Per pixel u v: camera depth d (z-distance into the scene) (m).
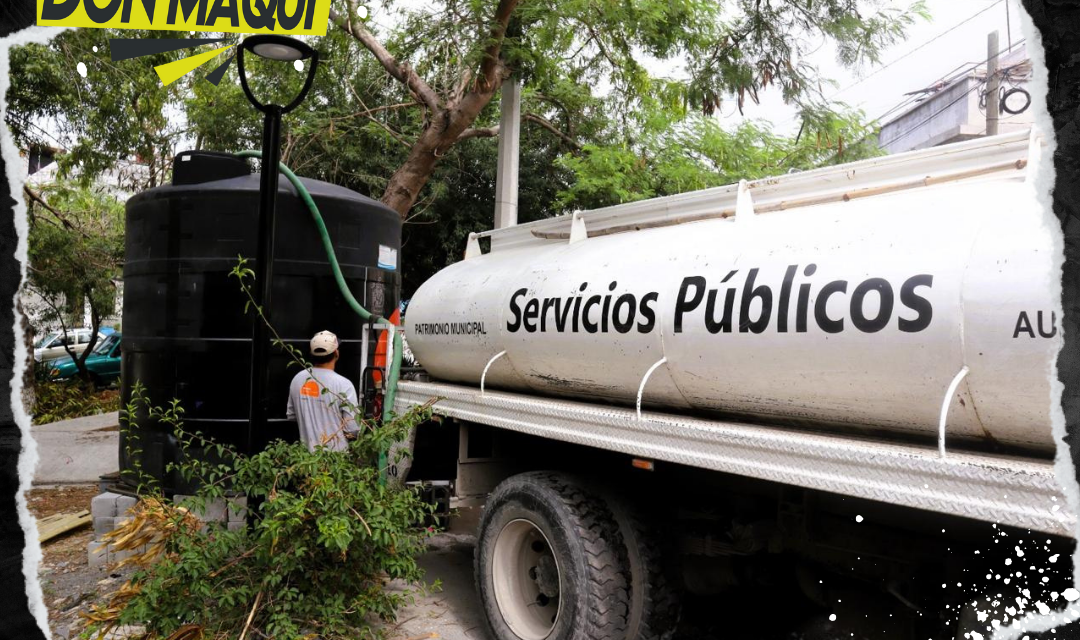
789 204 3.25
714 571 3.66
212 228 5.05
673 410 3.42
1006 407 2.19
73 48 9.55
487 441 4.54
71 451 9.87
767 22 7.99
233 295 5.05
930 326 2.31
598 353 3.58
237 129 14.36
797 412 2.82
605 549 3.35
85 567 5.27
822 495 2.97
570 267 3.96
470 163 14.62
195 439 5.04
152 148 13.96
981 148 2.68
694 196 3.71
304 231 5.21
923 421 2.43
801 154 12.50
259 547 3.56
